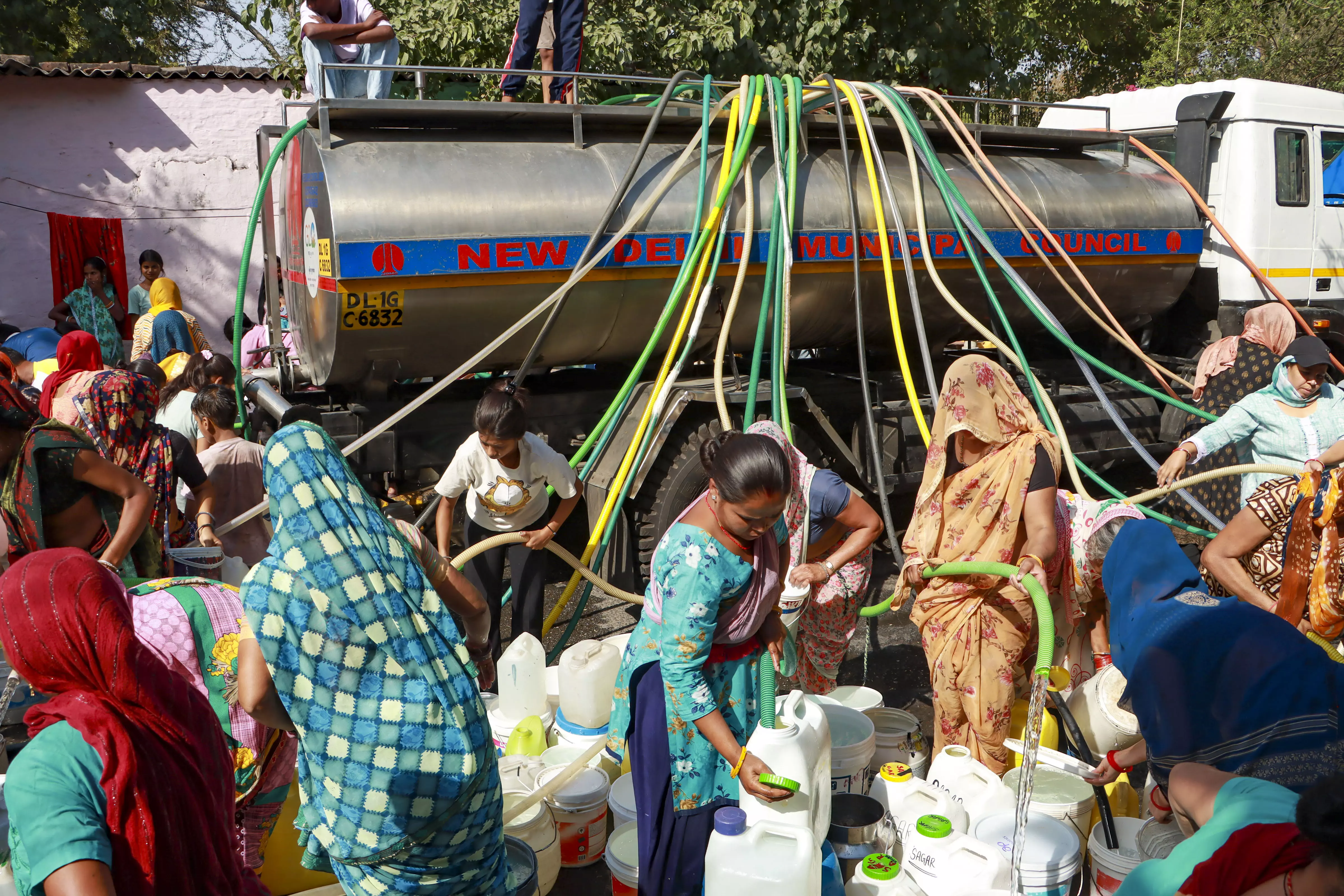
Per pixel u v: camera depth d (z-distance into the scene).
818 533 3.32
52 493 3.11
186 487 4.62
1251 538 3.01
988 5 11.55
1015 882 2.35
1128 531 2.48
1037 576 2.81
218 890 1.74
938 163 5.48
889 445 6.04
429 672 1.94
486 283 4.89
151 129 11.75
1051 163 6.72
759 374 5.56
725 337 5.00
